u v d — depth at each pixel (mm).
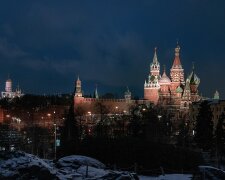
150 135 143375
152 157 65062
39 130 167625
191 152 69250
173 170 65688
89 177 48312
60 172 48219
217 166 95312
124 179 46969
